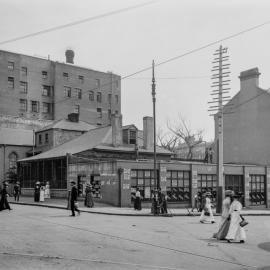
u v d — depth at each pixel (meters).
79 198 39.03
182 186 38.78
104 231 16.94
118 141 45.34
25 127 66.19
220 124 31.27
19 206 32.56
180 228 19.50
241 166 43.59
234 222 15.20
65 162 43.66
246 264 10.87
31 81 79.94
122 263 10.33
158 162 37.12
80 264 10.05
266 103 48.16
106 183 35.94
